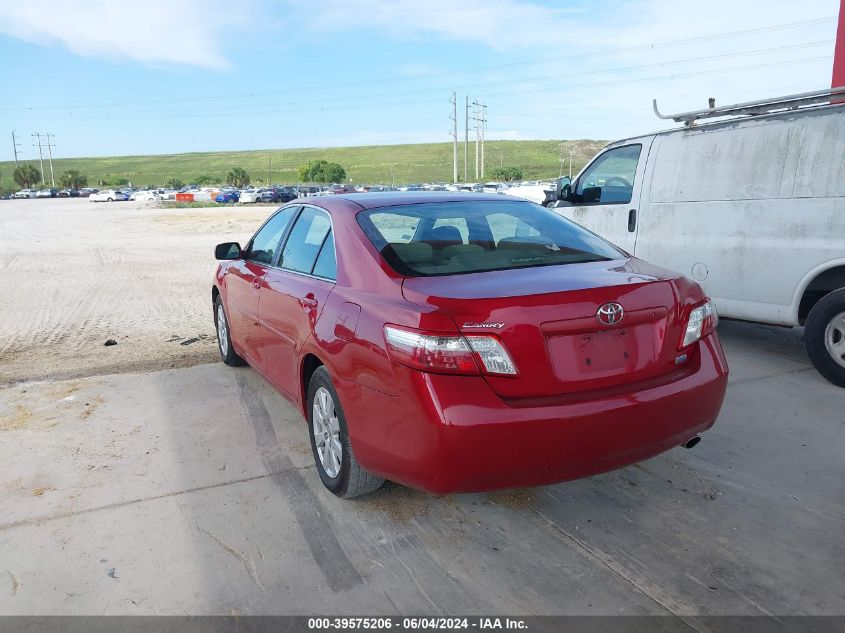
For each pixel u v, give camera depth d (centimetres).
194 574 284
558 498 341
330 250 360
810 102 493
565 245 346
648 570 279
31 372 591
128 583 279
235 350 542
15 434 439
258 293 441
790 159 505
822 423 426
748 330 675
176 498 349
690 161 582
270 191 6066
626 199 650
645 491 346
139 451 408
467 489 268
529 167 18825
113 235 2502
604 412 267
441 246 330
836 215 480
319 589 273
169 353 650
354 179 18125
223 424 449
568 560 288
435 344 259
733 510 324
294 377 380
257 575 283
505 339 260
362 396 293
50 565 292
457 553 296
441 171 18912
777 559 284
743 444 398
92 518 330
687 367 302
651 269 317
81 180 13712
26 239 2308
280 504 341
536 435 260
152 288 1105
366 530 316
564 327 266
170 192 8019
